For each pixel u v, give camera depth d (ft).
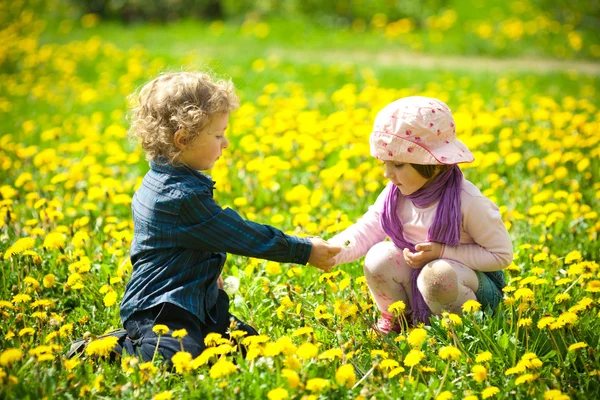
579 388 9.70
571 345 9.79
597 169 19.69
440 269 10.79
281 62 40.04
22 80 38.70
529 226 15.92
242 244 10.62
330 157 21.93
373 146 11.07
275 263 13.08
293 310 12.04
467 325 10.76
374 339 10.89
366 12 55.77
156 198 10.66
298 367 9.03
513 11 50.98
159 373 9.50
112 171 20.29
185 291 10.50
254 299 12.73
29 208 17.49
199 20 60.75
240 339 10.39
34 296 12.41
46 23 57.72
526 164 20.92
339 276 13.20
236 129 24.12
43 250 14.34
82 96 32.63
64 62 41.01
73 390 9.25
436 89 31.71
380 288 11.46
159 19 61.82
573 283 12.02
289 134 21.24
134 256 10.98
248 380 9.35
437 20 51.80
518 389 9.39
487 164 18.79
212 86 10.89
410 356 9.30
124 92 34.81
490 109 27.96
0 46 44.78
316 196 16.75
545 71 38.14
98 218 16.74
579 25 49.03
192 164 10.91
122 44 49.19
